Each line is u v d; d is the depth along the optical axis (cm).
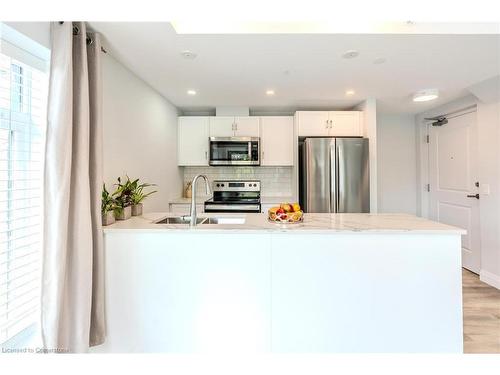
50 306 146
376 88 311
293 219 198
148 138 296
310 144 343
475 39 198
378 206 449
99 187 175
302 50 216
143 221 207
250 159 388
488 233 313
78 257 157
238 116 398
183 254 181
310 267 179
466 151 354
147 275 182
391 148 449
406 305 179
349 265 179
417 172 443
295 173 387
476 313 251
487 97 300
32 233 151
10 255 141
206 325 182
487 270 317
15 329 144
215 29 190
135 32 187
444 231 175
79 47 166
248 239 180
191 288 182
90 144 176
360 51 218
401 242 178
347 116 373
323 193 342
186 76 270
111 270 182
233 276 180
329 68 252
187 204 361
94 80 178
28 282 147
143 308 182
